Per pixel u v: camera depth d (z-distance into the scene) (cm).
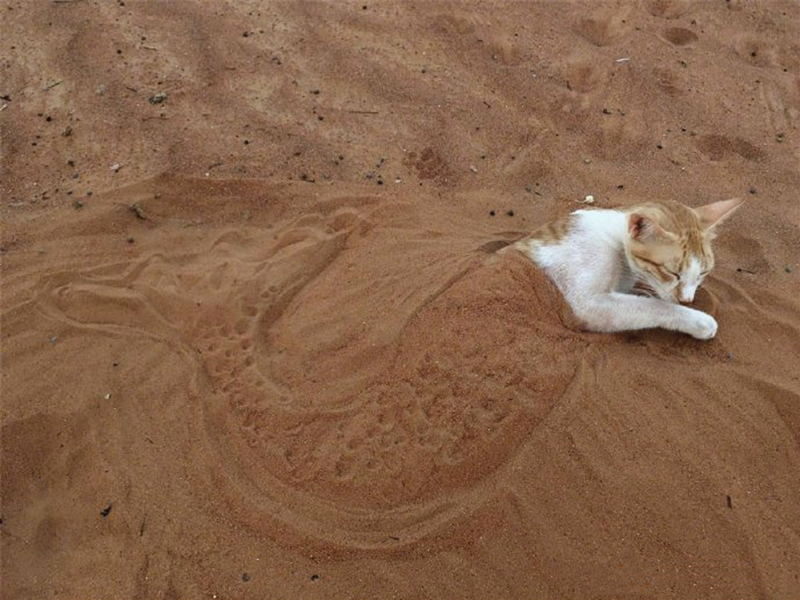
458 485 64
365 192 96
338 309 77
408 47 124
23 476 65
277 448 66
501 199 97
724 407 69
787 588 59
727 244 92
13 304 77
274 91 112
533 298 75
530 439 66
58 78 109
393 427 66
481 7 135
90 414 68
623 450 65
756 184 103
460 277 78
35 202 90
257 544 61
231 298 79
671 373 72
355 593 59
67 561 60
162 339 75
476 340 71
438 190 98
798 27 137
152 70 113
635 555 60
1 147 97
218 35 122
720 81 123
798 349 76
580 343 74
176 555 60
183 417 68
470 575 59
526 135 108
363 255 84
